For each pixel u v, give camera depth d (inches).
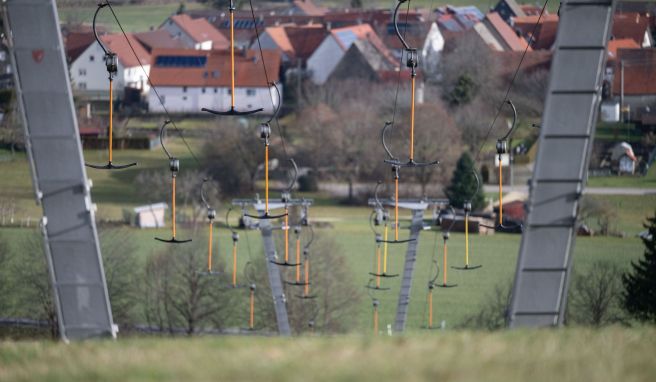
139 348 3654.0
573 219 4515.3
